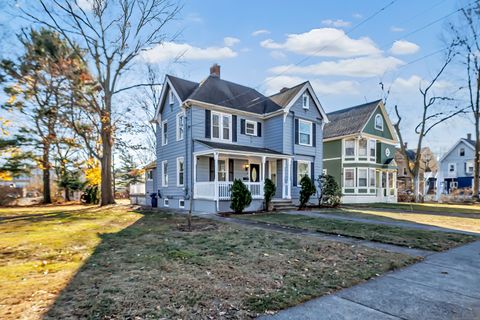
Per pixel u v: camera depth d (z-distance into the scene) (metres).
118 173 34.62
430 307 3.17
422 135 24.53
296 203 16.67
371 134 23.52
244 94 17.98
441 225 9.46
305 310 3.05
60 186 25.66
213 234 7.49
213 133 15.34
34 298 3.27
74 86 17.48
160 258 5.06
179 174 15.89
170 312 2.93
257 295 3.40
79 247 6.00
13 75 16.53
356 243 6.46
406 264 4.88
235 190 12.66
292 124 17.00
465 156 36.78
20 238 7.02
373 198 23.19
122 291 3.49
